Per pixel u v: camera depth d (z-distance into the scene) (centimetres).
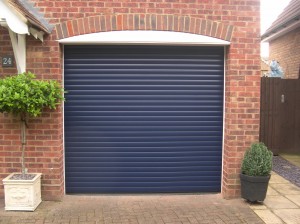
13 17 484
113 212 534
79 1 557
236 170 588
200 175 627
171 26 565
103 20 560
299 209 552
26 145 571
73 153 609
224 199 596
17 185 525
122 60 601
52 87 520
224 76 610
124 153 614
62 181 595
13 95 488
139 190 620
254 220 509
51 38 559
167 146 618
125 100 607
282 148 970
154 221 502
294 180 712
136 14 561
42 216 514
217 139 623
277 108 938
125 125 610
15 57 548
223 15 570
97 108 605
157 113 612
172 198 602
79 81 599
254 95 580
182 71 608
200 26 568
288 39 1070
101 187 616
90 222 495
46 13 557
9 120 571
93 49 596
